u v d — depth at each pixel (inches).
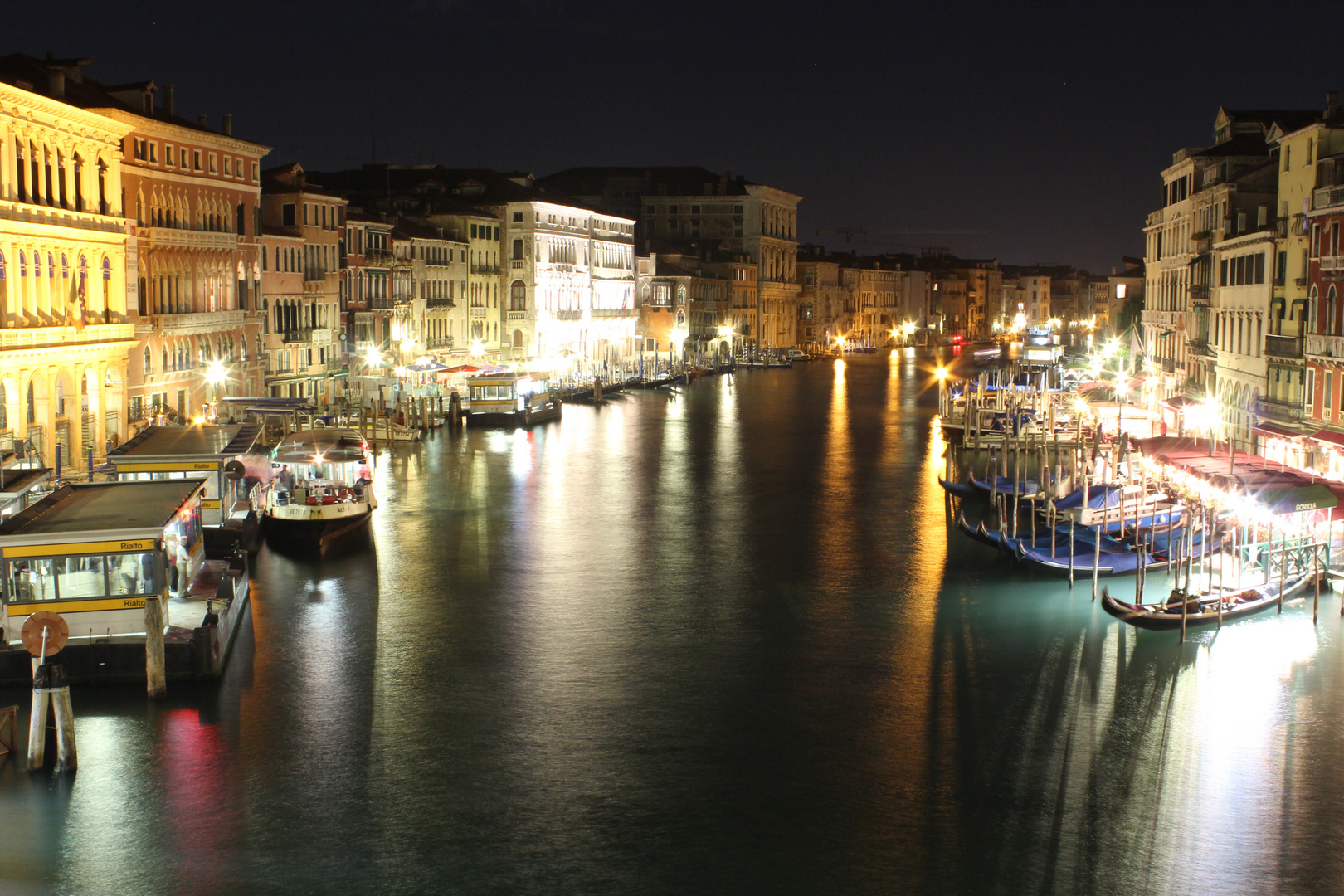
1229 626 1275.8
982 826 868.6
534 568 1541.6
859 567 1550.2
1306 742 999.0
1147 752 981.8
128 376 2106.3
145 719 1022.4
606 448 2719.0
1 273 1625.2
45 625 941.2
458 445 2758.4
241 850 831.1
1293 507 1315.2
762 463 2492.6
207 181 2480.3
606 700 1092.5
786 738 1014.4
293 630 1273.4
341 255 3208.7
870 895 785.6
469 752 983.0
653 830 863.1
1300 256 1996.8
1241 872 809.5
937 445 2817.4
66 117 1808.6
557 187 6294.3
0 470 1368.1
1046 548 1539.1
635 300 5305.1
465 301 3998.5
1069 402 3356.3
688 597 1417.3
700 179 6269.7
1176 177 3174.2
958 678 1146.7
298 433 1828.2
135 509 1155.9
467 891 789.2
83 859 816.9
